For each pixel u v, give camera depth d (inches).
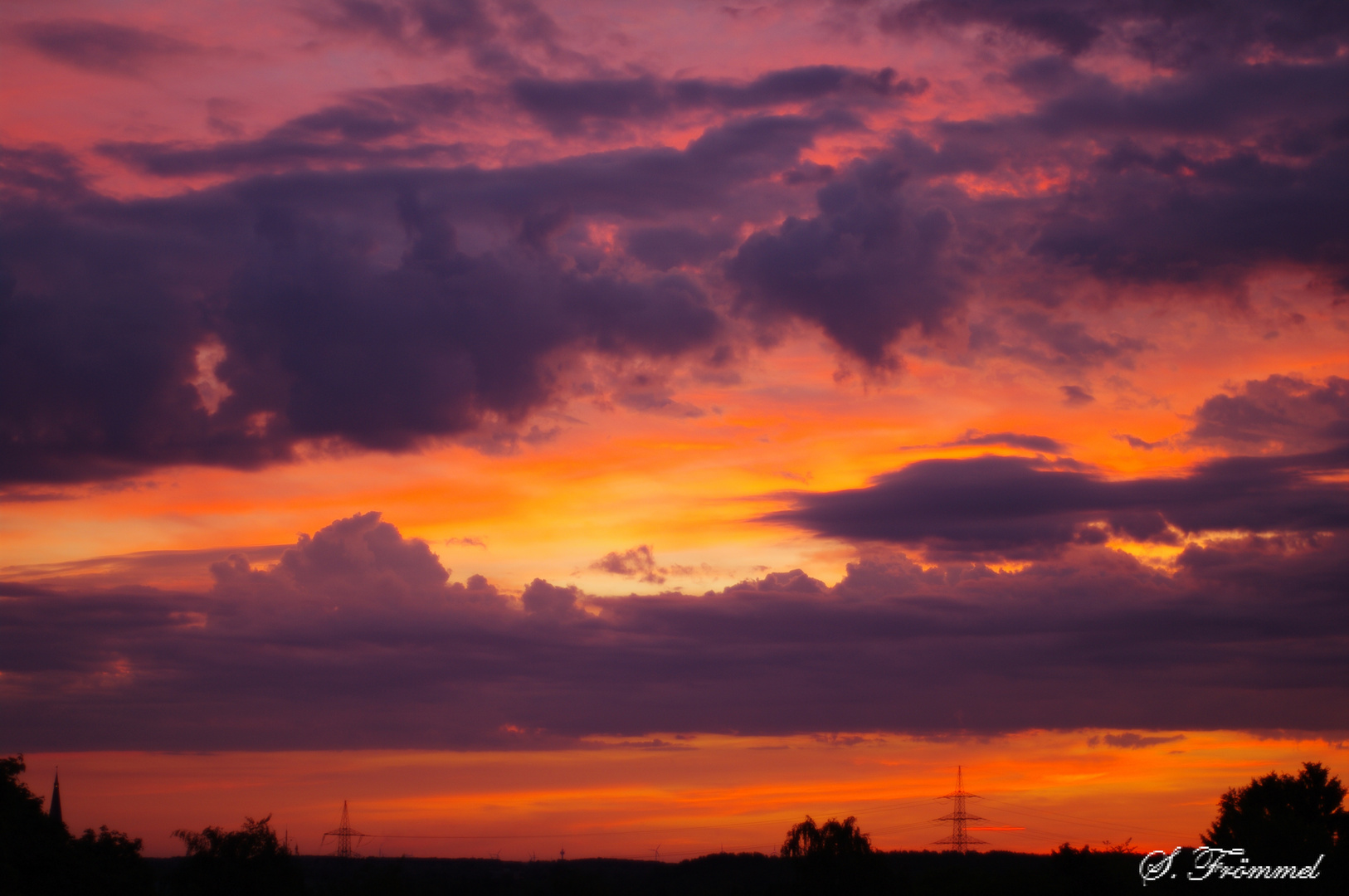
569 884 4960.6
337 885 4325.8
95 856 2760.8
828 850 3929.6
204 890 3125.0
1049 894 3361.2
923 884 4101.9
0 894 2308.1
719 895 4906.5
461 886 5418.3
